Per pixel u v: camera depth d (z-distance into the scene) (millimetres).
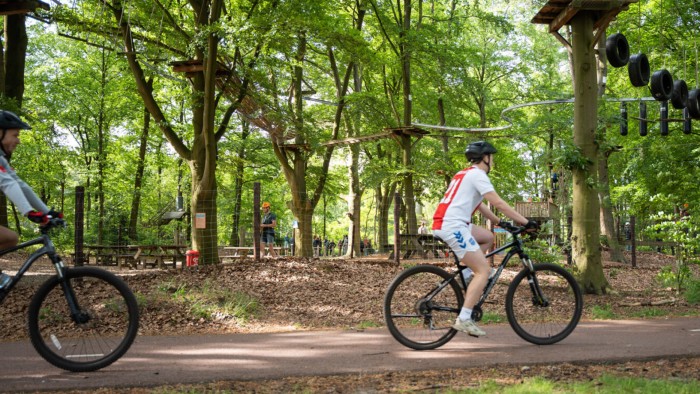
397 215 13656
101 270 5090
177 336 6965
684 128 13047
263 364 5312
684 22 21766
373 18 26531
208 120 14047
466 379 4828
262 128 18906
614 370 5172
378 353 5766
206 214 14188
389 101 27359
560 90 29281
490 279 5914
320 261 13055
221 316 8523
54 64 29516
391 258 16234
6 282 4734
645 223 22516
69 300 5047
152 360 5480
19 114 12789
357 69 27125
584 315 8797
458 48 24781
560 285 6562
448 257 17281
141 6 14766
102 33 14695
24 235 23781
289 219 40844
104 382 4652
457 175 5824
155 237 24344
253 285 10539
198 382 4715
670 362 5484
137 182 29625
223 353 5816
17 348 5984
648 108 22656
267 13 14516
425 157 28109
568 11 10445
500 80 33656
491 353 5723
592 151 10914
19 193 4605
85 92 28812
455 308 5883
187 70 15016
